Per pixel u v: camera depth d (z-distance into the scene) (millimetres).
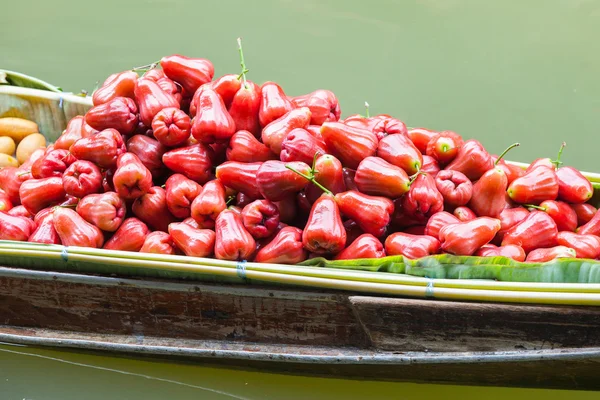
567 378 2443
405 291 2438
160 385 2602
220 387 2584
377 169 2494
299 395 2566
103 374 2617
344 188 2539
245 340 2537
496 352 2438
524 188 2559
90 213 2553
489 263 2443
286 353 2508
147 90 2605
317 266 2484
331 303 2475
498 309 2414
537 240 2512
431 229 2494
